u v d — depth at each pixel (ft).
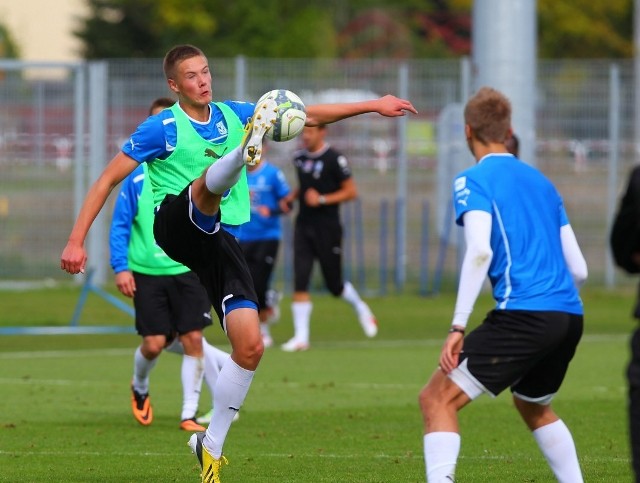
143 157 63.77
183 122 64.64
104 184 62.75
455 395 56.08
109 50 569.23
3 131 193.26
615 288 202.18
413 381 114.93
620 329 161.58
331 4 559.79
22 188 194.29
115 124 191.52
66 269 61.11
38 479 68.44
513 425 89.61
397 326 165.48
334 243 142.82
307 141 142.10
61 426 88.79
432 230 204.33
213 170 58.85
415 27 581.12
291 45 483.10
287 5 516.73
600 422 90.53
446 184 194.90
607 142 197.98
